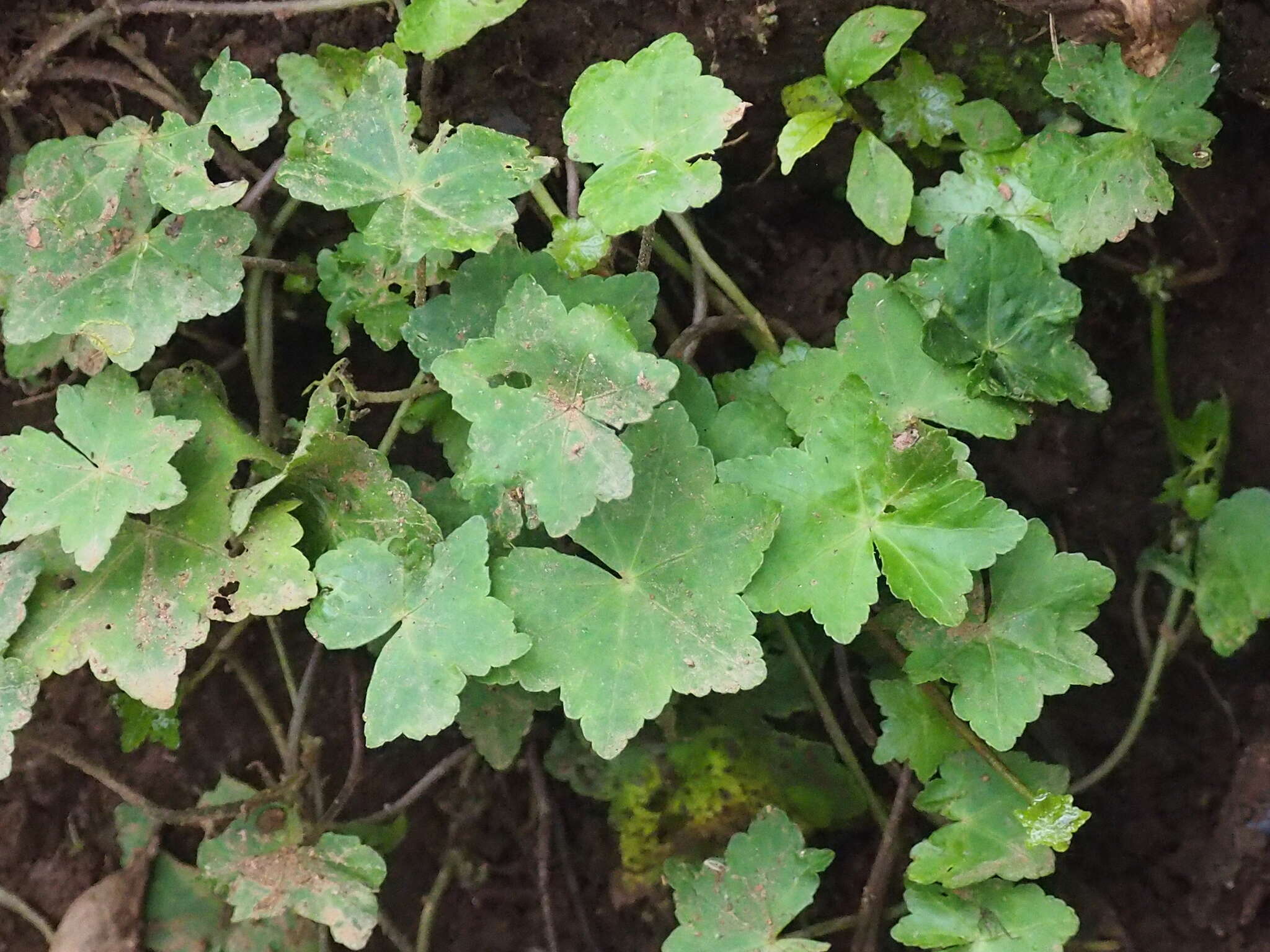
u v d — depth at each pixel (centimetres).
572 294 28
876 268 33
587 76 27
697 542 27
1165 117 28
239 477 31
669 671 27
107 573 28
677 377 26
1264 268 32
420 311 29
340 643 27
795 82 31
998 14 30
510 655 26
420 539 28
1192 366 33
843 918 32
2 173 32
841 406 28
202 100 33
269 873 31
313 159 27
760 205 33
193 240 28
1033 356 29
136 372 33
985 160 30
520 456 26
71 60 32
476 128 27
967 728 30
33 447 28
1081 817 28
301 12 31
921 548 27
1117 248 33
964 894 29
